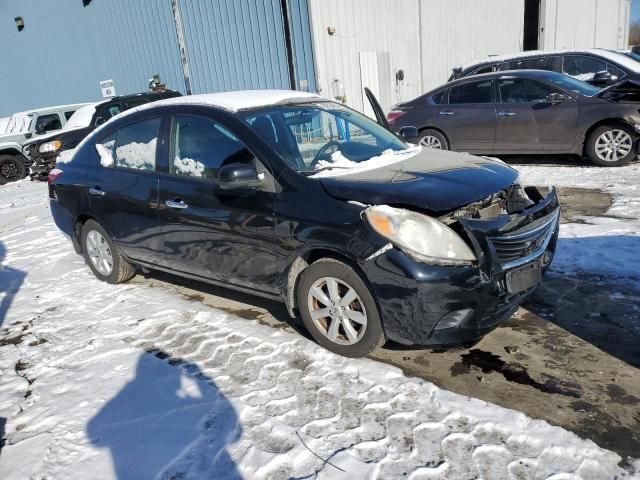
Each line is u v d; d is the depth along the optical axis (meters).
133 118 4.28
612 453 2.23
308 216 3.04
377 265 2.77
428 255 2.68
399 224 2.72
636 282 3.78
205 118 3.69
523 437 2.37
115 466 2.41
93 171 4.52
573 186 6.68
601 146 7.56
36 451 2.57
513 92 8.13
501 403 2.62
